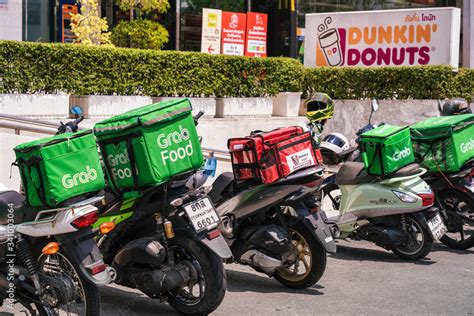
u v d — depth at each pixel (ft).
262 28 48.44
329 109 27.53
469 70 43.91
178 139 18.01
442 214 27.84
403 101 42.78
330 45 46.62
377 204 25.36
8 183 27.89
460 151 27.27
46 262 17.31
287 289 22.07
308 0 58.03
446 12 43.01
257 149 20.45
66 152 16.35
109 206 19.01
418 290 22.07
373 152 25.02
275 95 42.88
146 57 36.01
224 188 21.71
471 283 23.00
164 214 18.26
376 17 45.03
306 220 20.86
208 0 54.19
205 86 38.88
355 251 27.86
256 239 20.95
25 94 31.94
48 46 32.58
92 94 34.40
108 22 50.39
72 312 17.53
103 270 16.43
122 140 17.69
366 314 19.51
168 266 18.42
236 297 21.12
